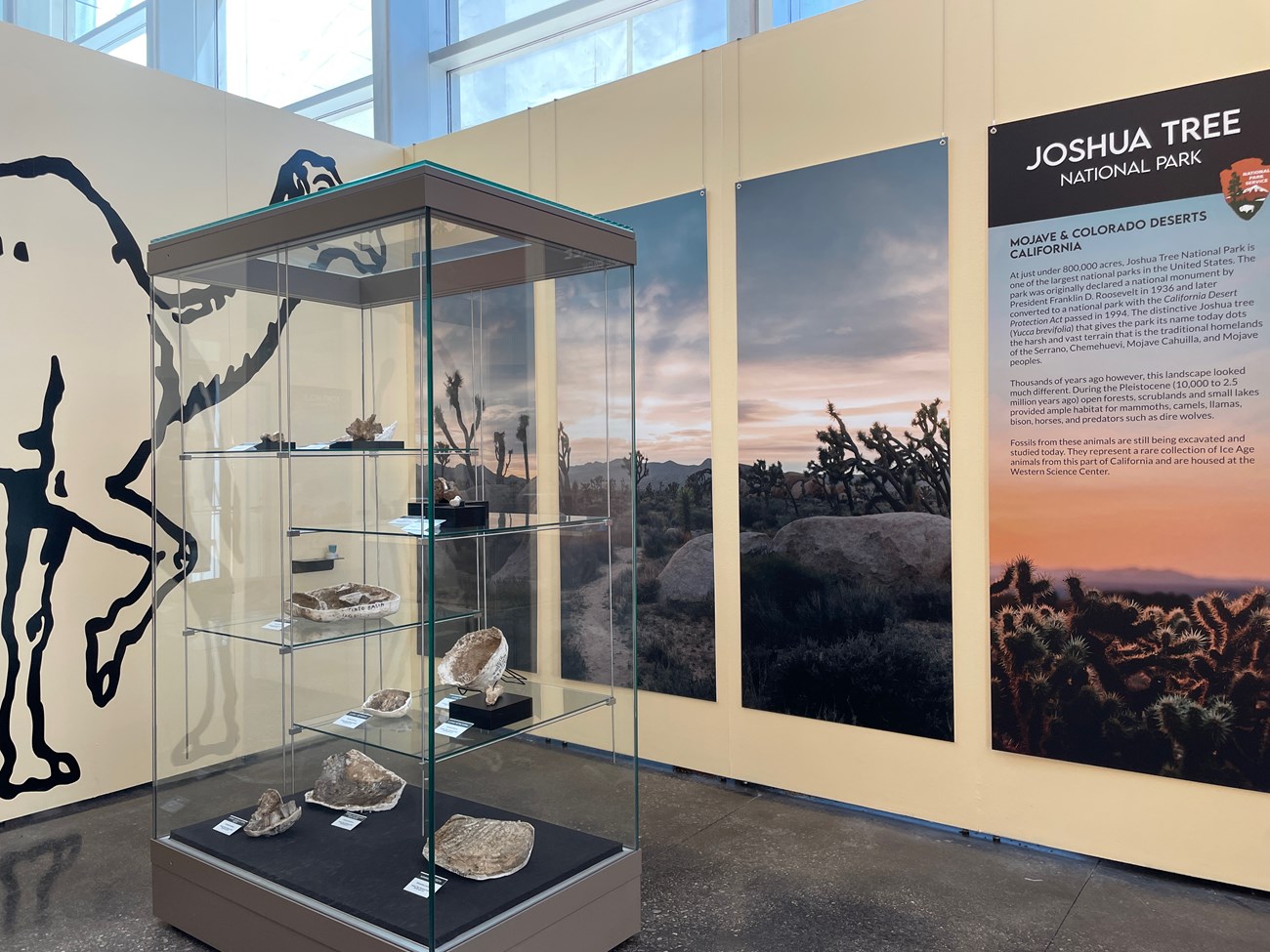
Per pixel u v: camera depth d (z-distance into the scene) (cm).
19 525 355
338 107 570
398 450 216
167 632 279
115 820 358
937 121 335
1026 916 274
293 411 238
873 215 349
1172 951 253
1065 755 310
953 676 335
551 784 240
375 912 216
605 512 256
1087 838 310
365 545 225
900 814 351
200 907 260
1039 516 314
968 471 331
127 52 616
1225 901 281
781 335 373
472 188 218
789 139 371
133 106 390
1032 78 315
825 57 361
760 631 381
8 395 352
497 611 226
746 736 389
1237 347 279
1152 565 294
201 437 267
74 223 371
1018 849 322
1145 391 294
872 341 350
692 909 280
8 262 352
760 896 289
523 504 232
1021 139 316
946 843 329
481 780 222
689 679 406
